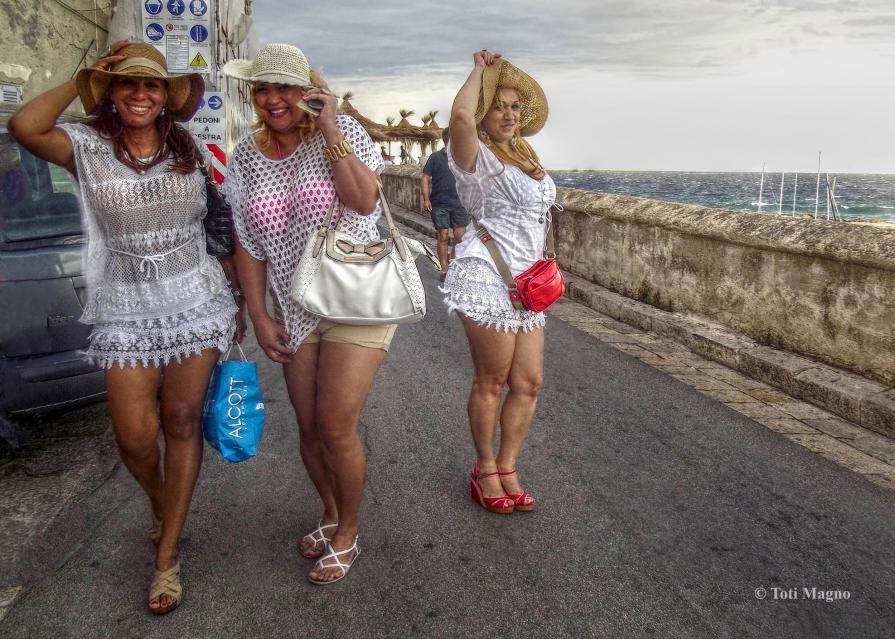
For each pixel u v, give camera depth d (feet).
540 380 10.92
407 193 55.21
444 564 9.69
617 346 20.36
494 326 10.31
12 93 24.40
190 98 8.33
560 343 20.62
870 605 8.89
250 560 9.77
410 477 12.20
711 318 20.80
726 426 14.55
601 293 25.25
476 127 9.73
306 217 8.48
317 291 8.14
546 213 10.57
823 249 16.40
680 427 14.48
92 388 13.29
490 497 11.02
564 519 10.87
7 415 12.85
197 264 8.71
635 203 24.21
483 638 8.22
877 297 15.39
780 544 10.23
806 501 11.50
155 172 8.10
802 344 17.48
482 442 11.01
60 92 7.54
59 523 10.52
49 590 9.07
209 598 8.93
